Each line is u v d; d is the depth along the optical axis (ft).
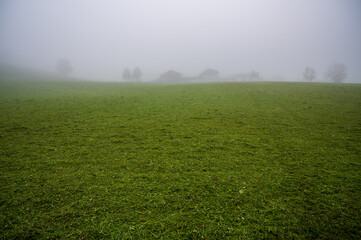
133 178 16.85
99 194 14.70
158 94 66.39
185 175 17.37
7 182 15.92
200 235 11.35
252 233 11.47
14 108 42.06
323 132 28.55
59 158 20.21
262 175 17.43
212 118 36.04
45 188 15.31
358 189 15.40
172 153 21.74
